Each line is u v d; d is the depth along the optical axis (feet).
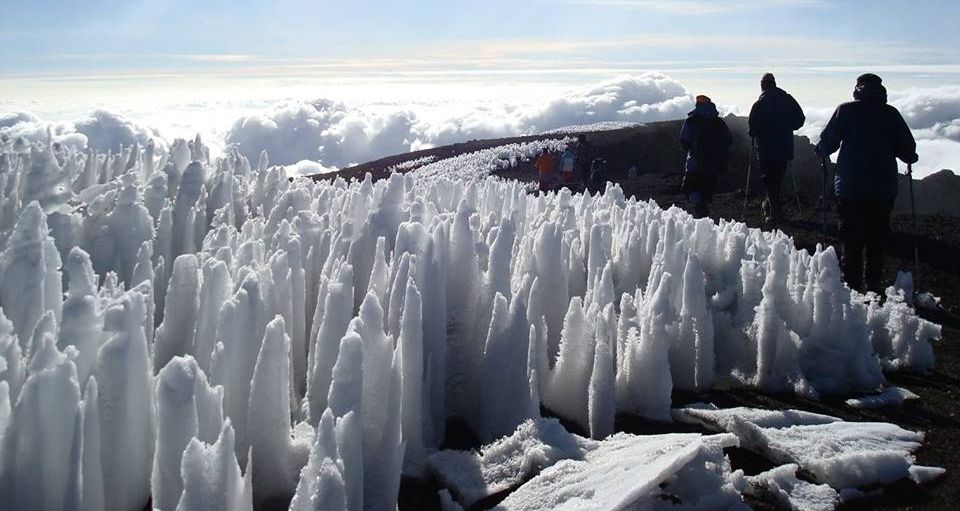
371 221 14.16
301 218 14.34
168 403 7.54
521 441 10.19
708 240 18.22
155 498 7.57
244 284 9.48
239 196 18.12
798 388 14.60
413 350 10.01
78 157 20.17
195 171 16.01
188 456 6.94
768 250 21.03
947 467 11.48
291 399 10.82
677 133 124.57
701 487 9.23
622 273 17.37
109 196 14.73
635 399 12.71
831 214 48.08
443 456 10.13
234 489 7.04
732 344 15.67
